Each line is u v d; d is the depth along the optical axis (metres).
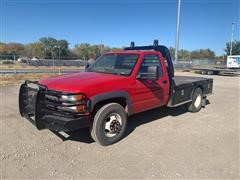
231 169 3.60
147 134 5.10
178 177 3.36
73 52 79.06
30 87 4.70
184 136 5.00
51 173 3.43
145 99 5.21
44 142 4.57
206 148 4.38
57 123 4.00
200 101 7.29
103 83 4.30
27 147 4.32
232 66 35.16
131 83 4.81
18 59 36.12
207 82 7.59
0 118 6.13
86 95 4.04
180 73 28.66
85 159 3.88
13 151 4.14
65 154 4.06
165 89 5.76
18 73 19.69
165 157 3.98
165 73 5.73
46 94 4.27
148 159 3.90
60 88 4.09
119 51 5.64
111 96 4.40
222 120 6.31
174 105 6.07
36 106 4.16
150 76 4.86
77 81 4.32
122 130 4.69
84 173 3.45
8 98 8.95
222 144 4.59
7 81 14.73
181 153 4.14
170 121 6.11
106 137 4.43
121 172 3.48
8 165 3.64
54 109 4.16
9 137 4.80
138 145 4.49
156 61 5.51
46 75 18.97
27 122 5.80
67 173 3.44
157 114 6.78
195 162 3.81
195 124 5.88
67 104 3.97
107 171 3.51
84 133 5.09
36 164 3.69
